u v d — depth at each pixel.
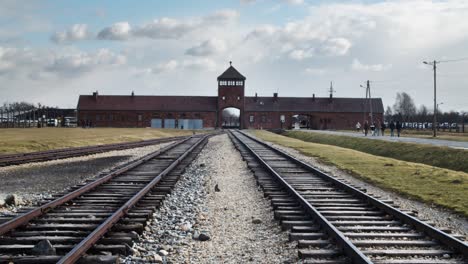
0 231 8.41
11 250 7.78
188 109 128.12
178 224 10.20
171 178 17.42
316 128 130.62
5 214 11.02
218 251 8.28
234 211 11.96
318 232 9.17
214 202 13.23
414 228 9.48
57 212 10.99
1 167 22.77
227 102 129.00
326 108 131.25
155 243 8.71
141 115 127.62
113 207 11.73
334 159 29.22
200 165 23.50
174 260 7.74
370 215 10.93
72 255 6.93
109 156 30.52
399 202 13.91
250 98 132.38
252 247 8.54
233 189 15.83
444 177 19.03
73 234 8.84
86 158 28.80
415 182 17.84
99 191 14.38
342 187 15.09
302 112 130.25
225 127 142.62
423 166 24.36
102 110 127.31
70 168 22.64
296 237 8.72
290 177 18.33
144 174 18.84
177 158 26.86
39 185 16.73
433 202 13.52
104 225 8.77
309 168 20.89
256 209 12.23
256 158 26.44
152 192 14.14
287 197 13.35
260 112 129.88
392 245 8.20
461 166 26.92
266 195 14.02
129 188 15.00
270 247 8.52
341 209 11.55
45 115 103.88
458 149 30.56
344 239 7.77
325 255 7.57
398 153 36.25
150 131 85.50
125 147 39.75
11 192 15.11
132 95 130.50
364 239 8.72
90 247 7.86
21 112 108.31
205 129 123.94
